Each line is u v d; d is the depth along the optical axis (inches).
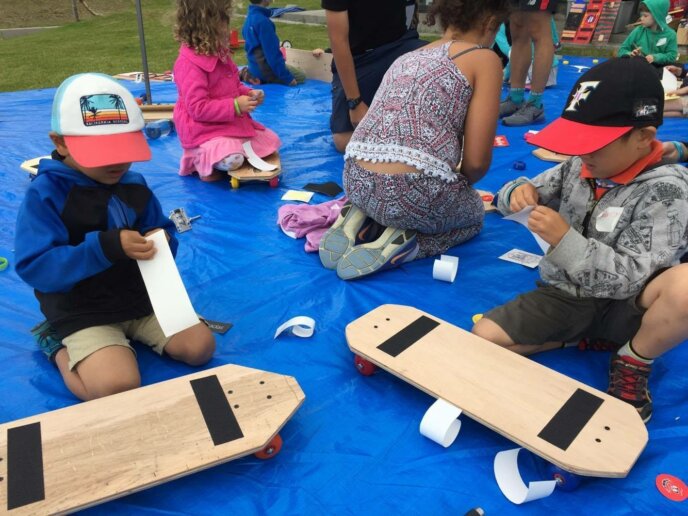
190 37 120.6
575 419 55.6
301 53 228.4
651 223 61.4
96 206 65.1
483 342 66.4
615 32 315.3
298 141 152.9
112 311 66.9
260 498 53.0
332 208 104.6
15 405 63.7
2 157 137.6
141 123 65.6
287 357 71.8
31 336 75.0
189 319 62.3
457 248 99.0
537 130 160.4
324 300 83.7
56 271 60.8
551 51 156.0
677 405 63.6
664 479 54.0
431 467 56.1
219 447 52.6
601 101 59.3
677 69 191.8
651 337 59.0
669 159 76.2
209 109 121.1
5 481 48.7
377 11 129.3
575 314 68.6
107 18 473.1
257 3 206.2
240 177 120.4
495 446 58.4
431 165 84.0
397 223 90.5
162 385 59.2
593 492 53.3
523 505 52.2
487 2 82.7
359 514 51.5
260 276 89.8
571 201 70.4
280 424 55.1
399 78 86.3
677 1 278.8
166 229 74.7
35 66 284.5
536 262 92.9
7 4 584.1
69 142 60.8
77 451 51.7
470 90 83.7
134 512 51.4
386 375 68.9
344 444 58.8
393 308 73.1
